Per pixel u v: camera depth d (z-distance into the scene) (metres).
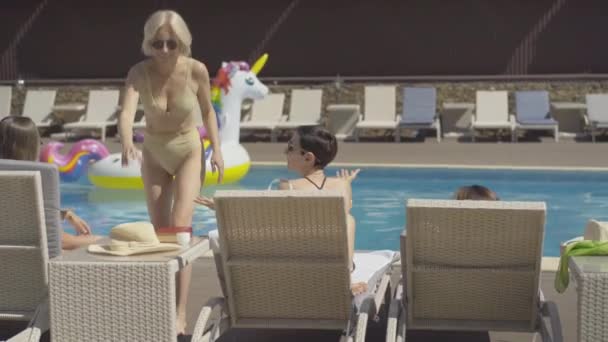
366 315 3.93
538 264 3.84
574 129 15.98
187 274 4.59
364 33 17.83
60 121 17.83
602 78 16.36
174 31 4.62
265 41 18.27
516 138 15.22
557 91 16.33
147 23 4.66
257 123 16.09
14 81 18.48
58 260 3.88
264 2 18.16
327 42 18.02
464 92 16.55
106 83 18.30
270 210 3.88
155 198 4.95
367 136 16.62
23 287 4.14
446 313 4.12
